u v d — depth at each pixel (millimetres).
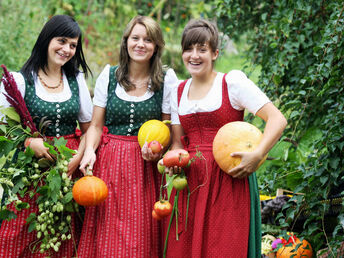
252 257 2826
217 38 2939
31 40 6293
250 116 4480
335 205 3387
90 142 3148
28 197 3090
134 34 3082
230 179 2857
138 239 3031
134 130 3174
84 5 8047
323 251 3258
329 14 4109
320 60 3754
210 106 2908
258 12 4723
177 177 2900
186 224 2930
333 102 3770
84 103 3332
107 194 3008
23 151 3148
